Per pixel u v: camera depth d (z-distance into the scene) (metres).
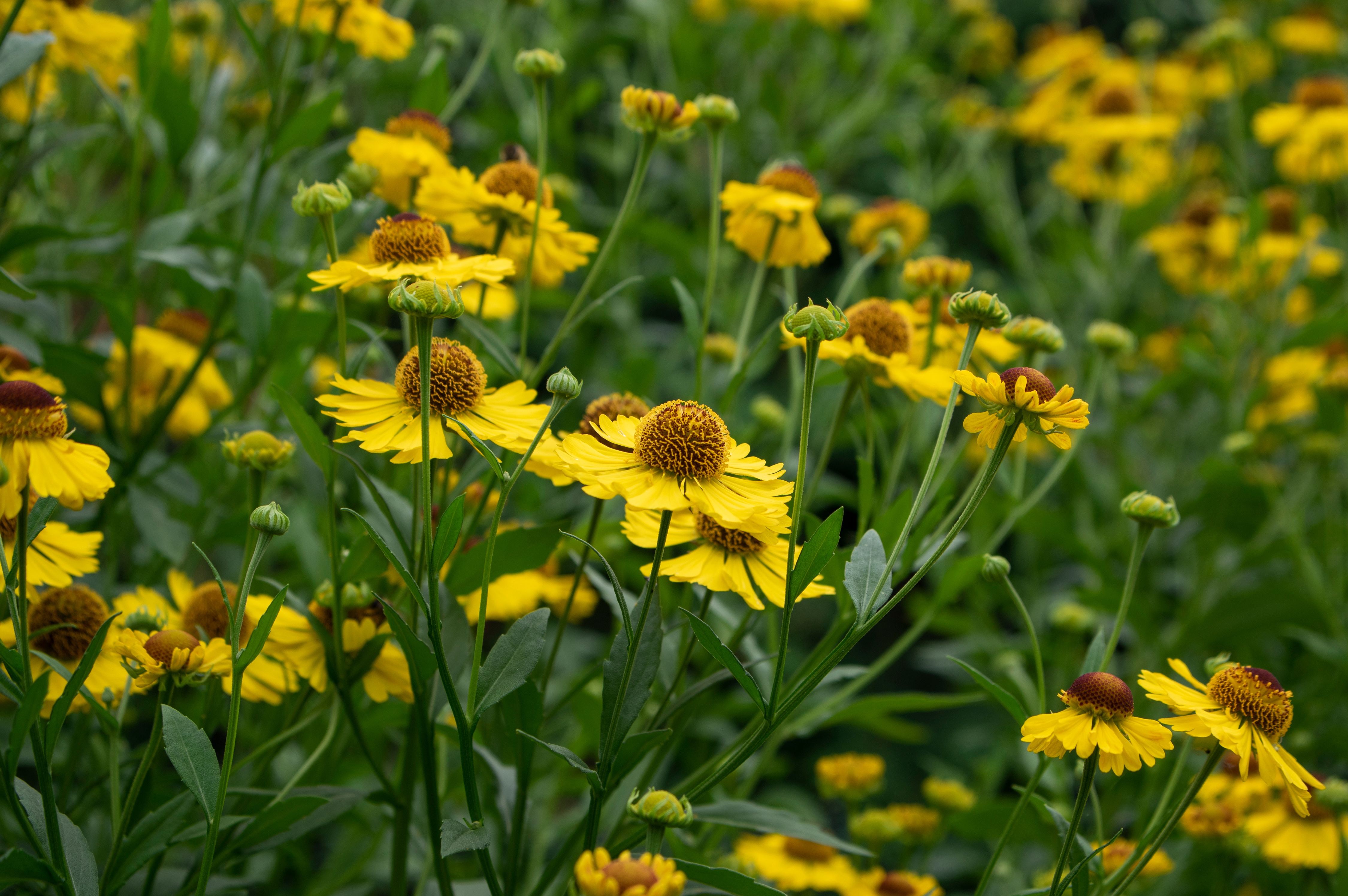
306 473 1.07
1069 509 1.64
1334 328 1.35
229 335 1.13
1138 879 1.06
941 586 1.06
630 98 1.04
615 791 1.04
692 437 0.96
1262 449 1.53
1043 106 1.97
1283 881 1.16
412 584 0.94
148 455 1.12
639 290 1.64
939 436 0.96
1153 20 2.59
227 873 1.10
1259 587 1.22
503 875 1.01
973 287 1.97
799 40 1.91
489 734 1.15
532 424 0.99
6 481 0.92
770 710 0.95
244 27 1.10
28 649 0.94
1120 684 0.97
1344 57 2.12
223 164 1.25
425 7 1.92
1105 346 1.15
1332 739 1.20
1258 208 1.44
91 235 1.10
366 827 1.15
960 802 1.19
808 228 1.10
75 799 1.11
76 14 1.13
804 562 0.94
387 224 1.00
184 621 1.02
